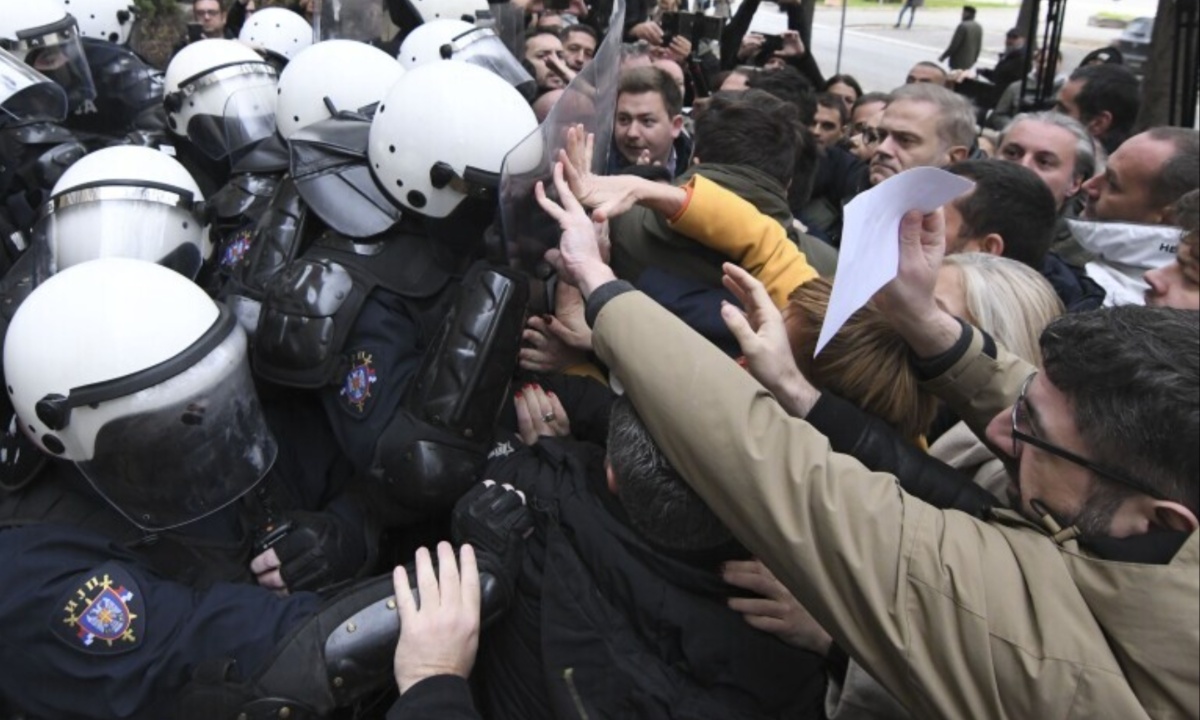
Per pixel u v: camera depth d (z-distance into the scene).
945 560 0.94
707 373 1.07
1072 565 0.91
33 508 1.36
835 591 0.97
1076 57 14.38
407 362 1.57
